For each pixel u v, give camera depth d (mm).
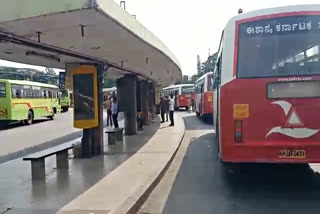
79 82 10695
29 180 8320
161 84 32438
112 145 13695
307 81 6656
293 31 6871
